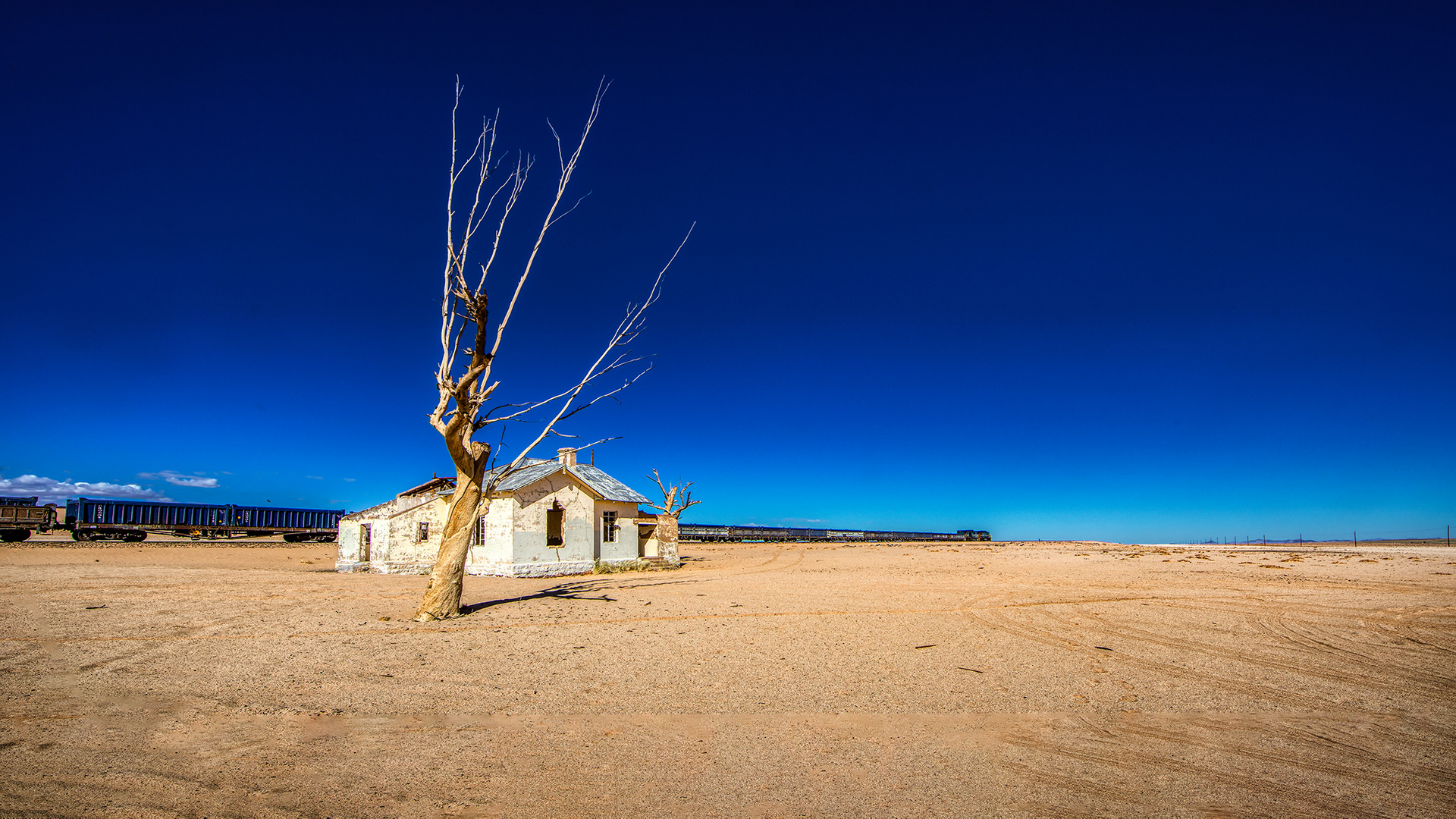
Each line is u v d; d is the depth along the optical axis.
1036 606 14.21
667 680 7.94
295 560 33.19
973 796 4.87
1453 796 4.94
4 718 6.35
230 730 6.14
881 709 6.89
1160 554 40.00
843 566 29.66
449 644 9.99
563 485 25.36
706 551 47.72
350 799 4.73
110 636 10.28
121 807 4.52
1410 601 14.84
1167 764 5.52
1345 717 6.72
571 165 13.69
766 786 5.02
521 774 5.19
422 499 26.78
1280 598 15.29
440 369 12.86
